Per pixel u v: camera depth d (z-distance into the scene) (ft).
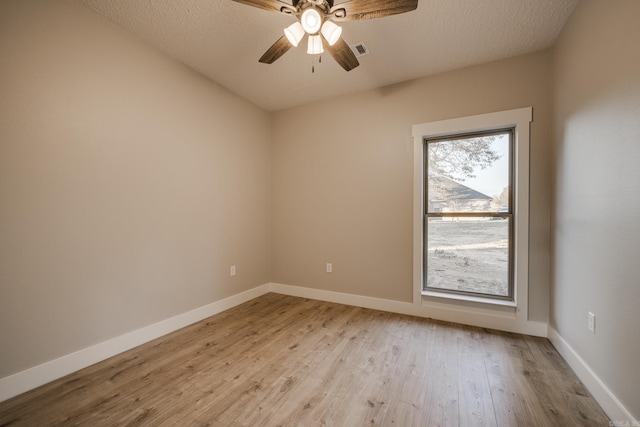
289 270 12.14
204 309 9.30
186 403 5.09
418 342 7.50
